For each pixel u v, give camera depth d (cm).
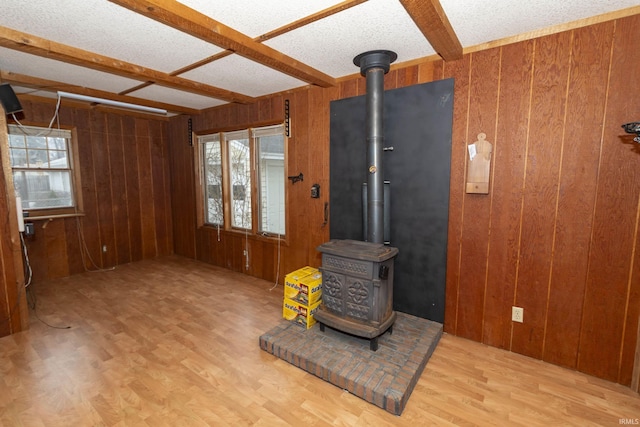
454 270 254
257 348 243
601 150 194
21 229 269
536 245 220
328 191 320
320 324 249
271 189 390
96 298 339
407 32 205
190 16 173
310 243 342
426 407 182
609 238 196
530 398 189
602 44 188
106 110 424
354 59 246
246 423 171
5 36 196
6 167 258
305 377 209
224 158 426
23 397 189
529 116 214
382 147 242
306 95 325
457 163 244
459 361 224
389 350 222
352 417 175
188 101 392
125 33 205
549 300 219
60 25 194
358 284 224
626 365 198
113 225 457
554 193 211
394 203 273
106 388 198
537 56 208
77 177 417
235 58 247
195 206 477
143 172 486
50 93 355
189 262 480
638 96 181
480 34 212
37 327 275
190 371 215
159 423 171
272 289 366
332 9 175
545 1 171
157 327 276
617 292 197
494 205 233
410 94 257
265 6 172
